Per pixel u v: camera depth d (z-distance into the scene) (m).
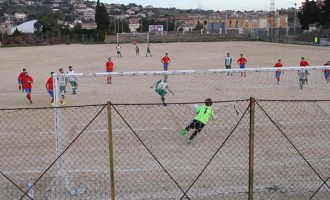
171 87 22.22
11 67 37.19
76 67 36.94
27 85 19.75
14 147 12.26
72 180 9.66
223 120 15.06
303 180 9.83
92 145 12.25
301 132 13.65
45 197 8.90
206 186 9.45
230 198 8.91
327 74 21.98
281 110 16.58
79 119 15.20
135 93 21.17
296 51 51.25
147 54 50.94
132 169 10.42
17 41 80.25
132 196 8.91
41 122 15.17
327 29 75.75
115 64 38.97
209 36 85.88
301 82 21.62
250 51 53.06
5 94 22.42
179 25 151.38
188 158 11.24
